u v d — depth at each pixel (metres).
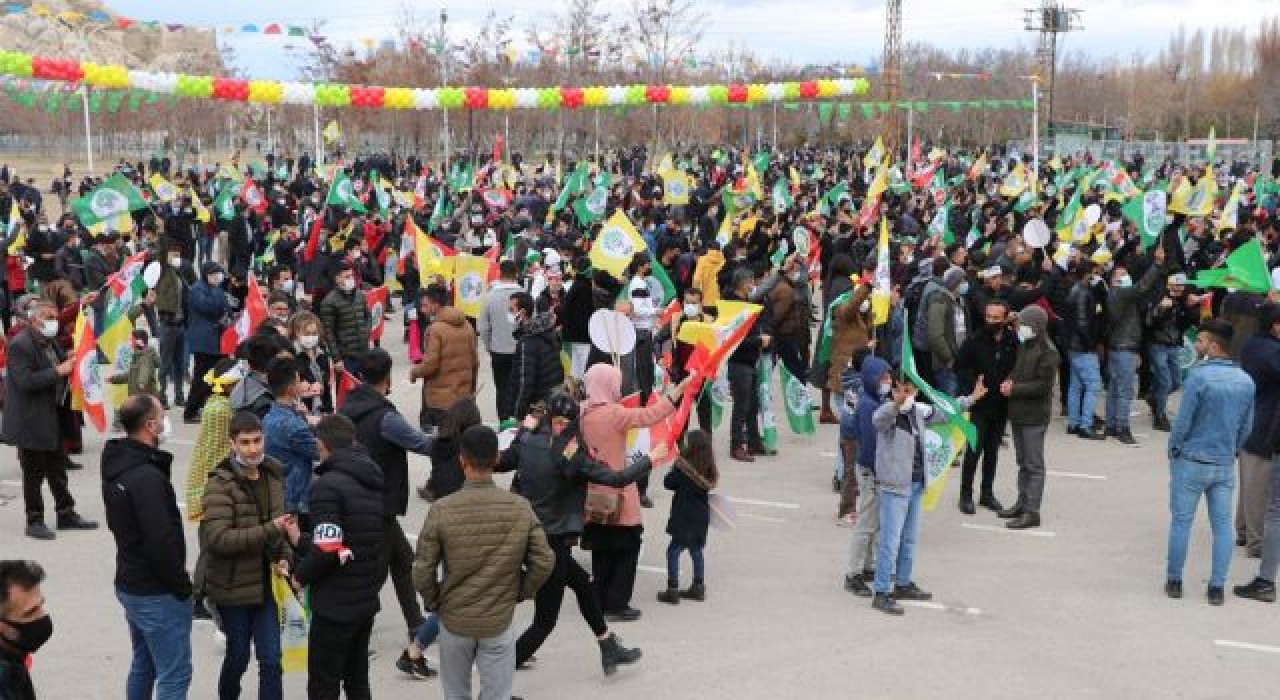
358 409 7.51
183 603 6.14
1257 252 12.08
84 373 10.32
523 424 7.51
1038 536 10.45
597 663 7.66
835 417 14.55
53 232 19.00
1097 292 13.77
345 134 62.38
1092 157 58.84
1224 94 100.19
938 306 12.25
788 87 18.88
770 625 8.32
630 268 13.57
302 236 20.98
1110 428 13.86
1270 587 8.90
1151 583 9.27
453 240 19.47
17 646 5.19
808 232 18.94
